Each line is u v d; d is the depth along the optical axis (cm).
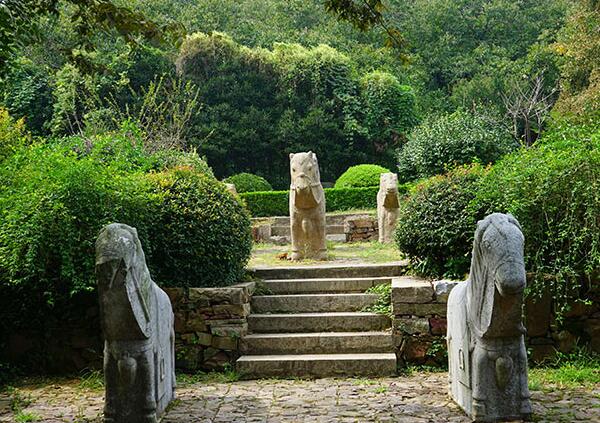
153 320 517
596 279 686
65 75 2103
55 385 688
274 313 785
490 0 3406
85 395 636
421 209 764
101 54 2442
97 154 789
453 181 776
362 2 702
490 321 475
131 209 730
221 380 676
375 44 3275
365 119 2764
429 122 2412
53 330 750
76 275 697
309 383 652
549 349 687
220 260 766
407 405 552
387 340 706
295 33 3197
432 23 3294
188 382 672
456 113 2147
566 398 547
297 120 2722
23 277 716
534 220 698
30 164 752
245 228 823
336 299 785
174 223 752
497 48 3128
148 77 2575
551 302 689
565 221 678
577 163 677
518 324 478
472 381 500
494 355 488
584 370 634
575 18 1928
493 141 1905
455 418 509
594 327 685
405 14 3347
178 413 548
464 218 732
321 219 1041
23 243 691
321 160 2728
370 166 2039
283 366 679
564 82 1983
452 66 3173
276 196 1917
